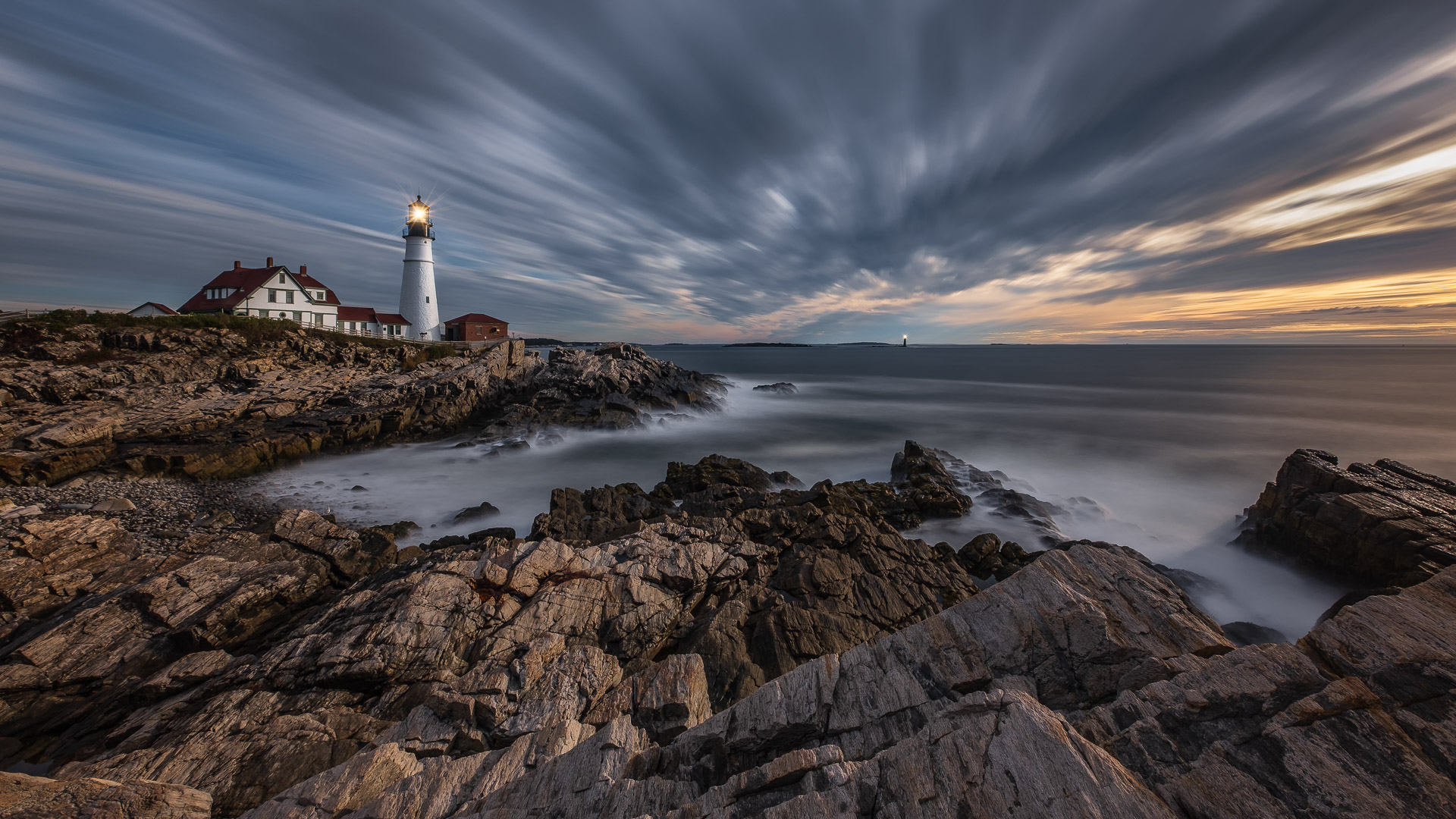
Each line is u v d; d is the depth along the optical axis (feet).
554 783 16.79
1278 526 53.83
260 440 87.10
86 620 34.35
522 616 35.24
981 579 52.03
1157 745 13.44
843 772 13.94
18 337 97.86
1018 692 14.74
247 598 37.52
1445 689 12.99
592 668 27.32
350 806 17.80
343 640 32.68
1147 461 94.89
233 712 28.40
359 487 79.71
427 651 32.17
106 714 30.14
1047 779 12.11
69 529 43.16
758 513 52.85
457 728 23.89
